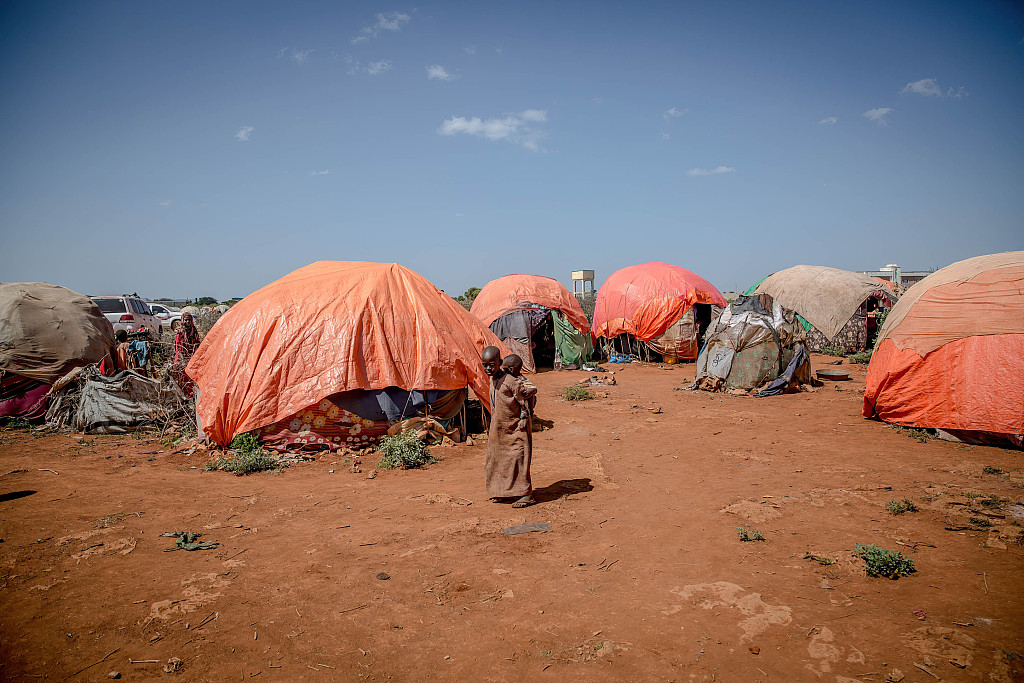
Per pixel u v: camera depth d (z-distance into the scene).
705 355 15.44
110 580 4.97
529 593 4.72
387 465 8.58
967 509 6.21
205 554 5.50
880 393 10.48
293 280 10.36
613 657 3.84
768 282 24.95
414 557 5.40
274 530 6.12
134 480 7.94
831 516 6.14
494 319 19.69
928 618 4.16
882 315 22.09
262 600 4.65
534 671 3.71
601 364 21.61
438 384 9.81
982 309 9.30
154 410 11.39
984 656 3.70
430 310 10.47
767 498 6.75
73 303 13.29
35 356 12.05
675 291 20.95
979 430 8.92
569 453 9.15
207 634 4.17
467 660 3.84
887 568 4.82
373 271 10.61
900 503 6.34
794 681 3.53
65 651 3.96
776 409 12.52
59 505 6.83
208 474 8.30
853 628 4.07
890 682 3.49
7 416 11.76
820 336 22.62
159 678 3.67
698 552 5.37
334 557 5.43
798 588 4.65
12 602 4.60
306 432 9.34
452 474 8.22
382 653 3.94
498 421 6.72
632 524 6.11
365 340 9.66
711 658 3.79
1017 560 5.02
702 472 7.96
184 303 45.91
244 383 9.28
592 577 4.97
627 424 11.27
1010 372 8.76
